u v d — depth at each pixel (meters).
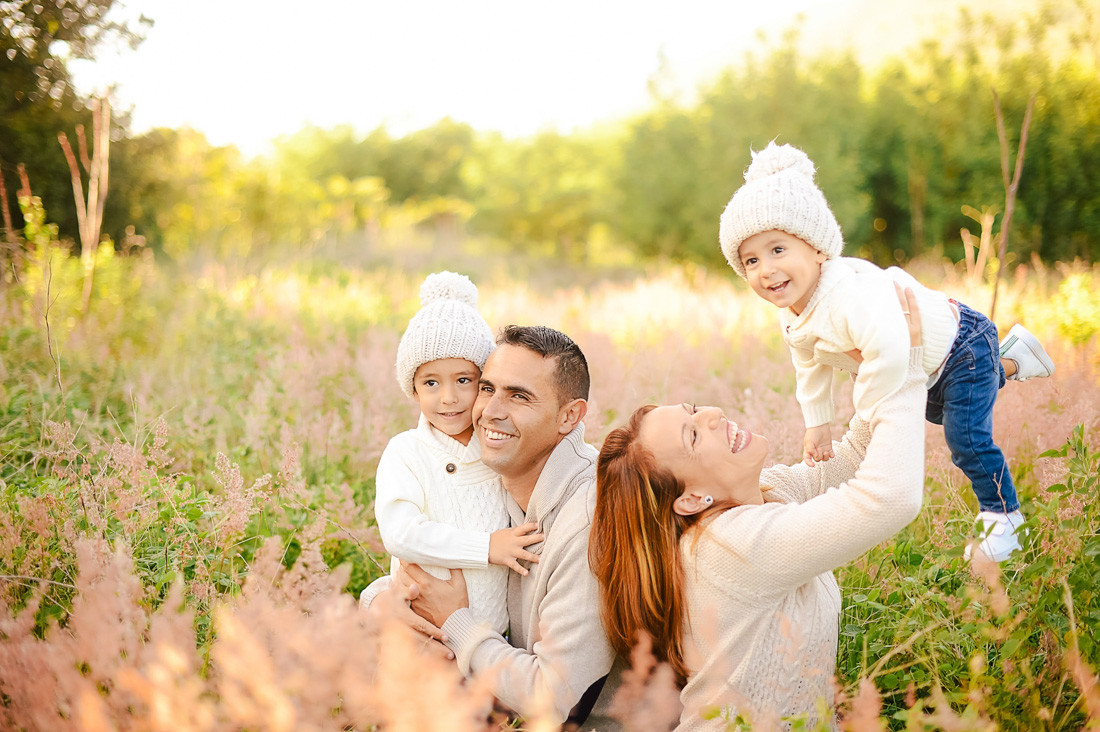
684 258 16.19
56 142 7.64
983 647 2.13
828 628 2.00
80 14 7.09
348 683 1.43
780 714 1.91
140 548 2.45
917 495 1.83
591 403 3.75
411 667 1.38
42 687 1.53
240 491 2.47
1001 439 3.42
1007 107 13.66
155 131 10.33
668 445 1.94
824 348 2.56
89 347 4.89
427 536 2.20
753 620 1.92
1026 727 1.88
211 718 1.38
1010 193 4.35
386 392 4.59
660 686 1.74
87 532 2.34
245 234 13.13
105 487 2.54
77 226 8.30
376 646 1.63
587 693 2.04
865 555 2.73
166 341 5.58
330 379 5.08
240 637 1.42
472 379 2.36
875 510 1.81
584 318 7.86
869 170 14.66
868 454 1.92
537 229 21.48
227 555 2.46
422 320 2.36
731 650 1.94
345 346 5.45
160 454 2.76
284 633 1.55
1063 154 13.00
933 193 14.18
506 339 2.18
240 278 8.37
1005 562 2.44
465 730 1.32
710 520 1.94
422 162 30.91
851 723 1.58
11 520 2.35
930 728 1.71
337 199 21.11
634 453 1.96
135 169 9.54
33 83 7.38
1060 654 2.05
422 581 2.20
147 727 1.44
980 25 14.77
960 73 14.80
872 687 1.64
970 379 2.78
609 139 20.08
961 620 2.29
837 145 14.54
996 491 2.77
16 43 7.06
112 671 1.58
